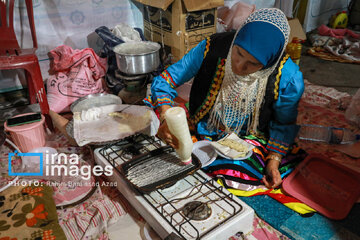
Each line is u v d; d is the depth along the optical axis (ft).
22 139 6.35
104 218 5.02
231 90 5.27
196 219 4.28
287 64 5.24
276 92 5.29
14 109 8.46
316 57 13.50
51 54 8.89
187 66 5.74
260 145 5.83
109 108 6.64
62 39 9.45
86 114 6.26
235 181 5.37
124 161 5.48
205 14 9.57
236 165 5.43
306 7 15.62
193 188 4.86
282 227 4.87
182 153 4.46
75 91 8.53
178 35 9.36
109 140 5.51
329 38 14.44
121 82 9.10
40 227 4.77
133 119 6.26
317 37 14.79
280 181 5.44
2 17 7.93
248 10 11.10
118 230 4.94
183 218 4.31
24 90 9.48
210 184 4.94
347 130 7.30
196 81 5.82
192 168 4.98
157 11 9.83
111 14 10.03
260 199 5.39
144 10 10.46
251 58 4.36
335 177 5.80
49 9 8.88
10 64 6.92
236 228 4.36
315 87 10.19
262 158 5.74
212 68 5.46
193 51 5.73
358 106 7.80
